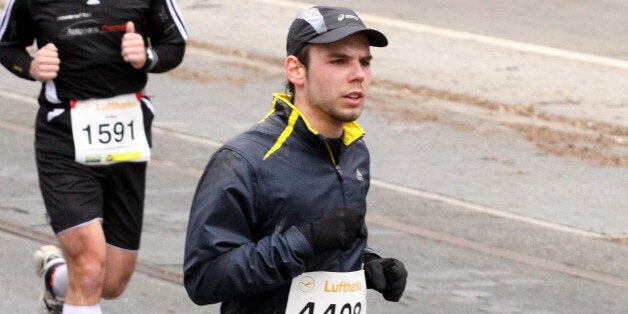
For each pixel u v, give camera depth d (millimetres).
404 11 33875
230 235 6785
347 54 6816
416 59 27797
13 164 17859
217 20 31109
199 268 6797
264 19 31438
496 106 23984
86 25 10375
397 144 20500
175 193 16766
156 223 15273
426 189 17812
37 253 11203
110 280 10898
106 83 10531
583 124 22844
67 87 10469
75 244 10289
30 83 23875
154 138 19922
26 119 20875
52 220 10367
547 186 18312
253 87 24469
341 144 7121
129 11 10508
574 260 14789
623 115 23672
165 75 25109
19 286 12977
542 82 26141
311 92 6906
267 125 7035
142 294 12812
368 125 21734
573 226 16266
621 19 34094
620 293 13641
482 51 28891
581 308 13062
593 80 26453
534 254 14930
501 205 17141
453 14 33750
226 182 6773
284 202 6859
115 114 10602
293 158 6930
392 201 17031
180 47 10883
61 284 10898
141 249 14227
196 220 6820
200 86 24281
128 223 10836
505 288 13555
